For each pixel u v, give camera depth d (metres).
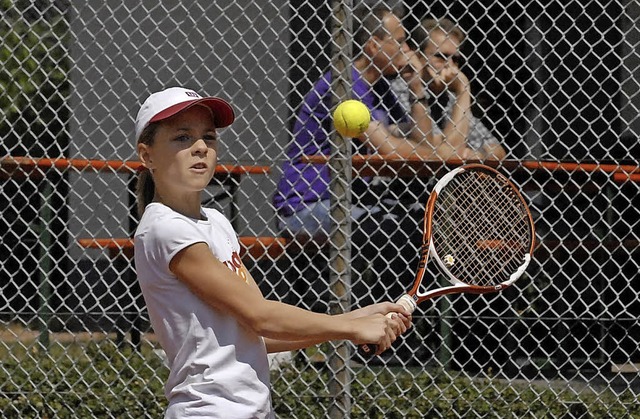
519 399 13.05
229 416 7.60
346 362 11.99
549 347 15.86
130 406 12.88
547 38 17.75
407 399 12.98
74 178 16.08
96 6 16.78
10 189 16.20
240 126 16.34
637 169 13.85
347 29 12.00
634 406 12.97
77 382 13.00
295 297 15.15
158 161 8.00
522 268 9.74
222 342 7.69
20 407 12.97
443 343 13.89
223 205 16.31
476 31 17.41
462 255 10.74
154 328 7.93
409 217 14.02
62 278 16.33
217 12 17.12
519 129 17.41
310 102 13.55
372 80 14.05
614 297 15.84
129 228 15.93
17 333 15.18
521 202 9.98
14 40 15.79
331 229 11.96
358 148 13.36
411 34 14.19
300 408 12.58
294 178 13.81
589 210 15.79
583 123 17.66
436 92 14.23
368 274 14.76
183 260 7.65
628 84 17.70
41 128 16.52
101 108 16.69
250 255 13.69
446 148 14.07
